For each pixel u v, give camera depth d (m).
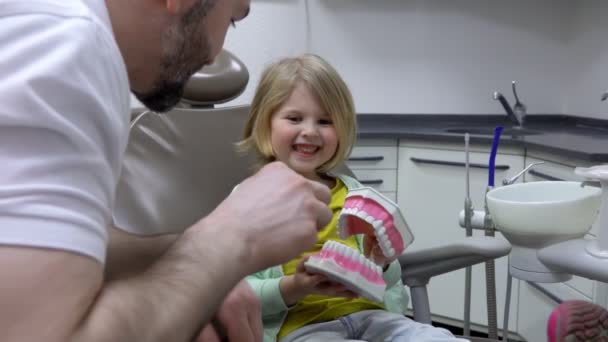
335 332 1.07
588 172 0.81
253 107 1.30
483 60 2.85
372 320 1.08
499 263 2.20
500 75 2.86
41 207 0.37
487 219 1.15
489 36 2.83
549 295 2.01
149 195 1.16
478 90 2.86
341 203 1.23
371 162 2.44
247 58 2.69
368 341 1.06
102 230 0.42
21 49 0.41
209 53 0.60
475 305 2.33
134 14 0.53
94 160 0.42
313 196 0.59
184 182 1.21
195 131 1.28
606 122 2.52
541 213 0.84
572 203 0.83
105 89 0.45
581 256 0.79
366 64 2.84
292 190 0.57
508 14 2.81
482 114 2.86
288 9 2.71
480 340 1.20
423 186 2.39
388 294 1.15
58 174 0.39
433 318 2.46
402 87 2.87
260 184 0.58
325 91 1.23
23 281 0.36
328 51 2.80
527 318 2.17
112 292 0.42
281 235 0.54
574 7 2.79
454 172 2.29
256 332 0.75
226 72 1.36
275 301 1.02
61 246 0.38
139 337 0.41
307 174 1.27
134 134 1.20
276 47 2.72
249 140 1.30
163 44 0.55
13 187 0.37
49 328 0.36
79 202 0.40
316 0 2.74
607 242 0.77
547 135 2.28
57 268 0.37
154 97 0.62
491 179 1.29
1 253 0.36
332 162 1.28
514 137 2.19
